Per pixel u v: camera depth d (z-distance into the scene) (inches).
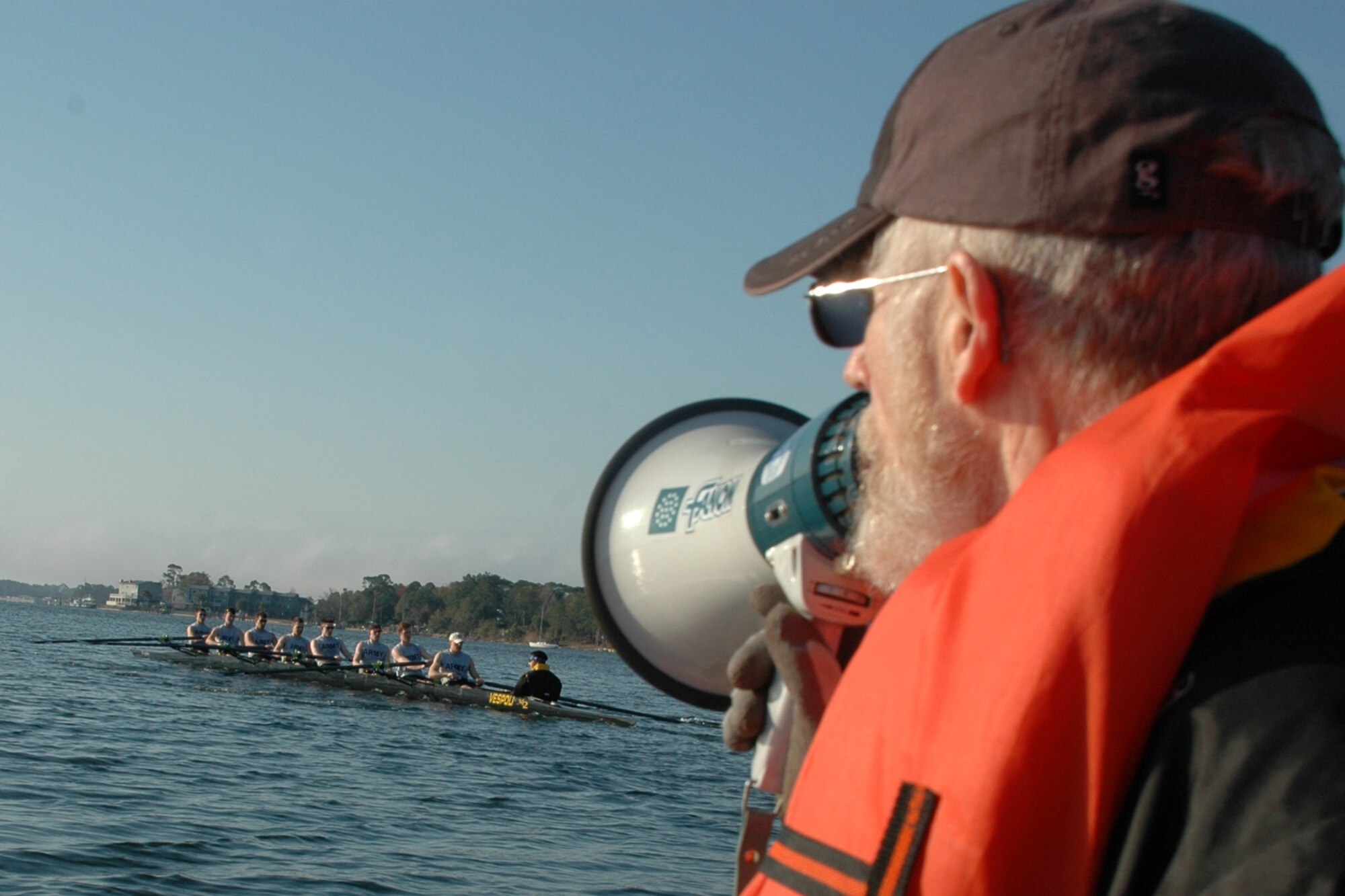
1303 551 34.7
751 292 58.9
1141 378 41.3
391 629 6250.0
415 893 386.0
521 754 788.0
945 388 46.9
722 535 70.8
